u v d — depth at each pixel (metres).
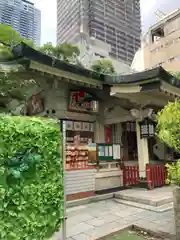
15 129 2.36
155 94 7.65
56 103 7.60
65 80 6.28
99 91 8.13
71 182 6.50
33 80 6.89
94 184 7.14
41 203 2.51
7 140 2.30
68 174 6.47
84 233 4.05
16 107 7.09
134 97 7.48
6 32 6.91
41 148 2.53
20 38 7.19
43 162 2.55
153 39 33.47
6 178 2.29
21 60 5.17
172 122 3.49
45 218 2.55
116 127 9.41
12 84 6.48
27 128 2.45
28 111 7.77
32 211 2.45
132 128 10.05
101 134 8.84
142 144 7.97
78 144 7.00
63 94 7.80
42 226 2.51
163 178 8.08
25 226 2.38
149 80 6.19
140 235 4.00
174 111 3.51
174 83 6.65
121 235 4.02
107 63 9.84
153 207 5.68
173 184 3.82
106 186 7.65
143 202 6.10
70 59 8.72
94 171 7.23
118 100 8.31
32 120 2.53
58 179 2.69
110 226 4.39
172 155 10.99
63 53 8.66
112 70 9.95
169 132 3.53
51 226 2.60
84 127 8.42
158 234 3.88
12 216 2.31
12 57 5.23
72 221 4.76
